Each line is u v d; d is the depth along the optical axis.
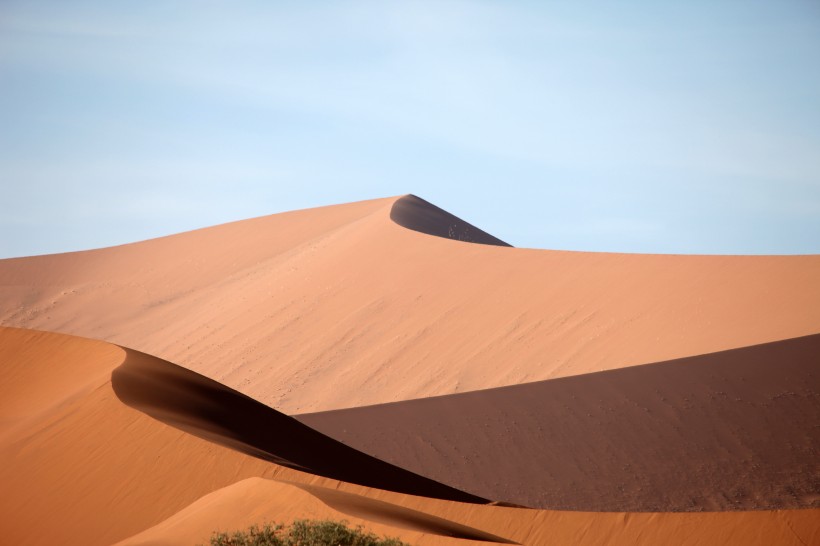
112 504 58.62
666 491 104.12
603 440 114.00
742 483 102.75
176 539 43.09
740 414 112.00
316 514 42.88
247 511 44.50
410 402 130.62
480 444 118.06
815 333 121.88
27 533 57.41
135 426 64.56
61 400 73.75
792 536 51.41
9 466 64.00
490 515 58.91
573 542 55.47
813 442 106.25
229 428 75.69
